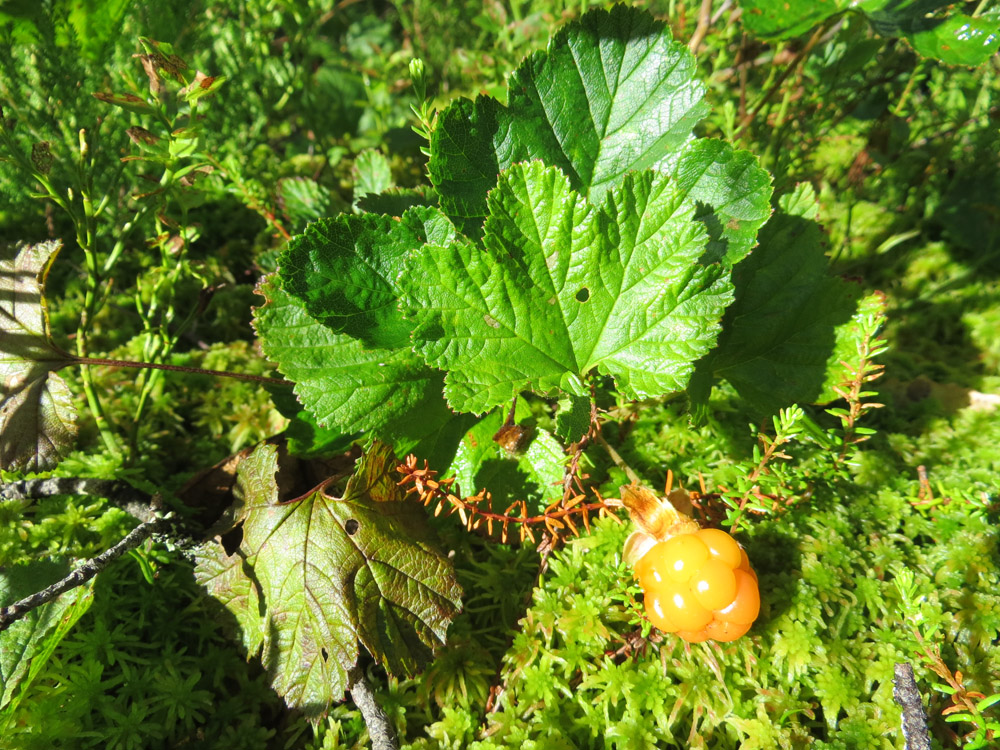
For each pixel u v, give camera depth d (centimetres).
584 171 13
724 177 13
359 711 12
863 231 23
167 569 13
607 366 12
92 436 16
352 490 12
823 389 14
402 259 12
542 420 16
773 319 14
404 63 28
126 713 11
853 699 11
